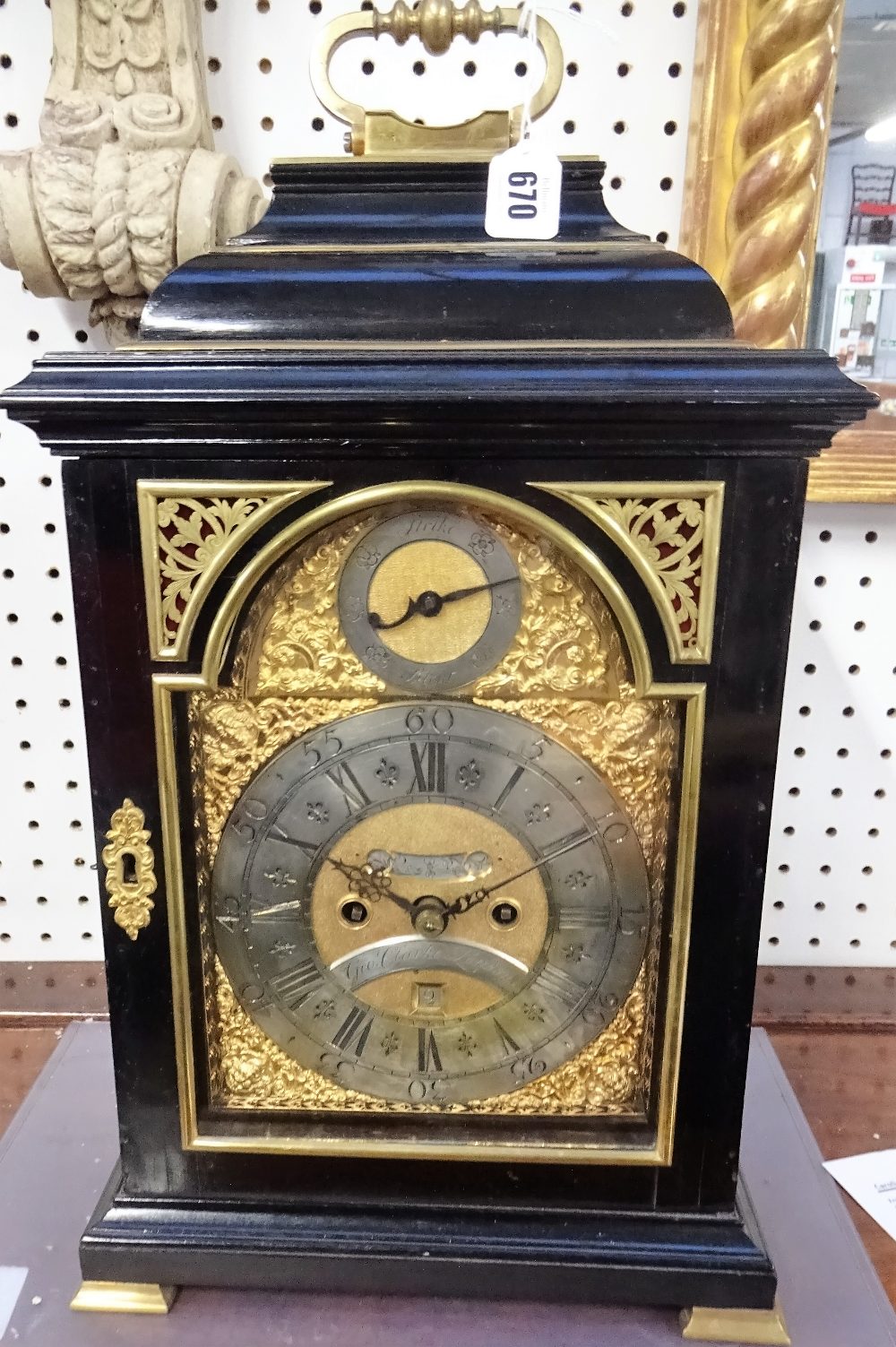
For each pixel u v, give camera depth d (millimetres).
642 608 647
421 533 651
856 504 1003
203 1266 758
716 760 670
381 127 705
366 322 646
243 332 648
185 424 605
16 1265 806
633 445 612
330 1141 750
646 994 733
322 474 630
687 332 643
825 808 1092
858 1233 841
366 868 711
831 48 858
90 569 653
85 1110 975
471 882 711
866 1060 1057
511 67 938
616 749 689
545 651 671
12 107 935
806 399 582
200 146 885
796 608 1035
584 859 706
